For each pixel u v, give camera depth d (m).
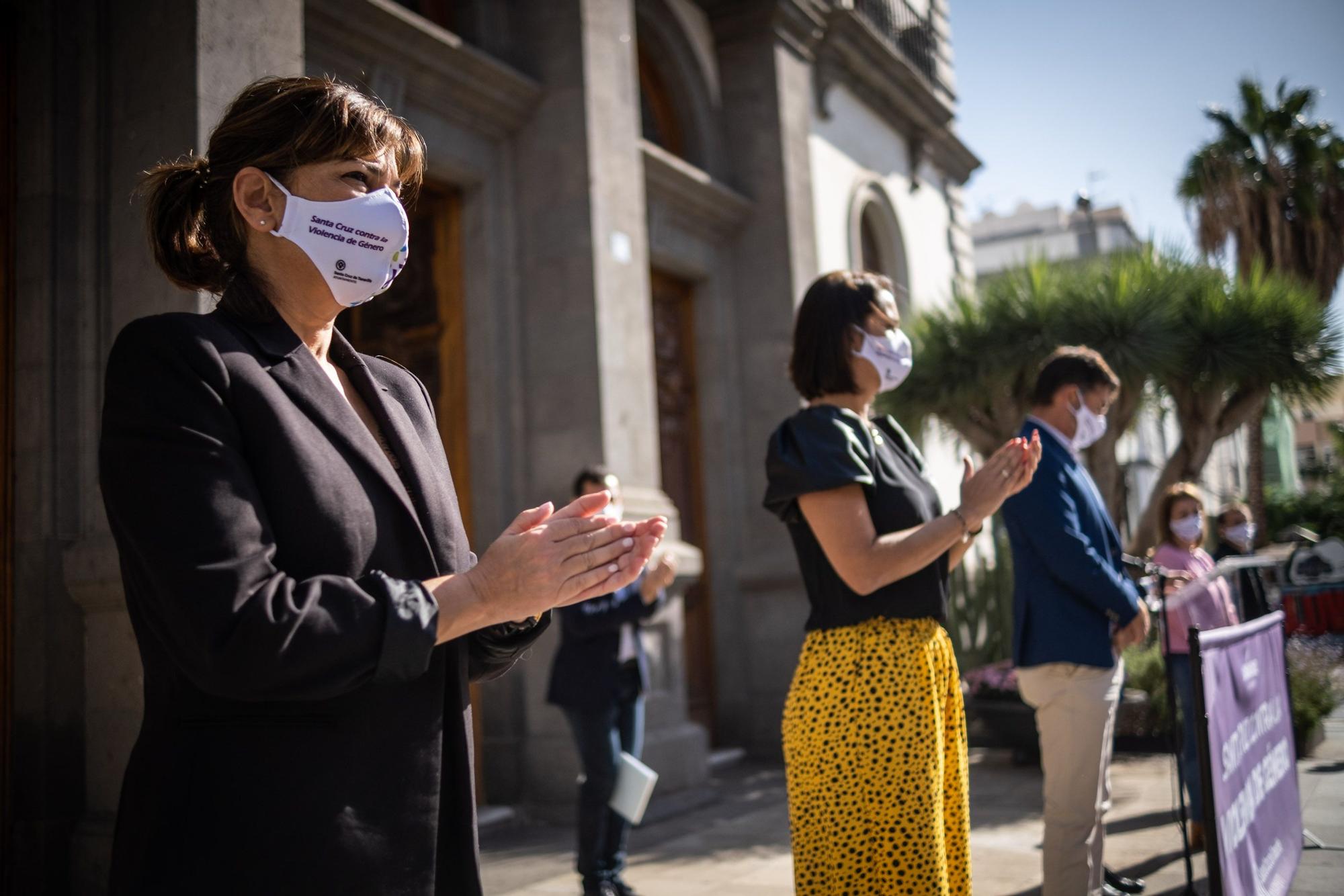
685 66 8.40
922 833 2.04
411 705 1.21
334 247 1.31
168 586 1.04
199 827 1.09
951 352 9.59
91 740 3.54
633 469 6.17
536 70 6.32
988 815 5.38
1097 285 9.55
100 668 3.53
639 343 6.37
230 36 3.68
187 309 3.46
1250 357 9.43
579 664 4.15
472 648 1.43
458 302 6.14
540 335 6.15
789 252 8.39
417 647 1.08
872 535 2.12
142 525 1.06
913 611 2.15
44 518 3.58
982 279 10.98
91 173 3.74
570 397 6.03
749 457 8.30
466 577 1.16
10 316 3.72
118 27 3.77
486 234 6.13
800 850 2.13
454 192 6.22
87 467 3.66
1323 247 17.06
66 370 3.66
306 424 1.21
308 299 1.34
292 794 1.11
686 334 8.34
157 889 1.08
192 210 1.39
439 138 5.84
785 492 2.19
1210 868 2.49
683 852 4.91
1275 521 24.12
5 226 3.77
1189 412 10.02
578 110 6.18
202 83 3.57
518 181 6.30
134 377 1.12
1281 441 30.03
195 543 1.04
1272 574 11.79
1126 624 3.10
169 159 3.58
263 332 1.26
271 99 1.32
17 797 3.51
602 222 6.17
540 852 4.91
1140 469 18.09
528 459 6.11
